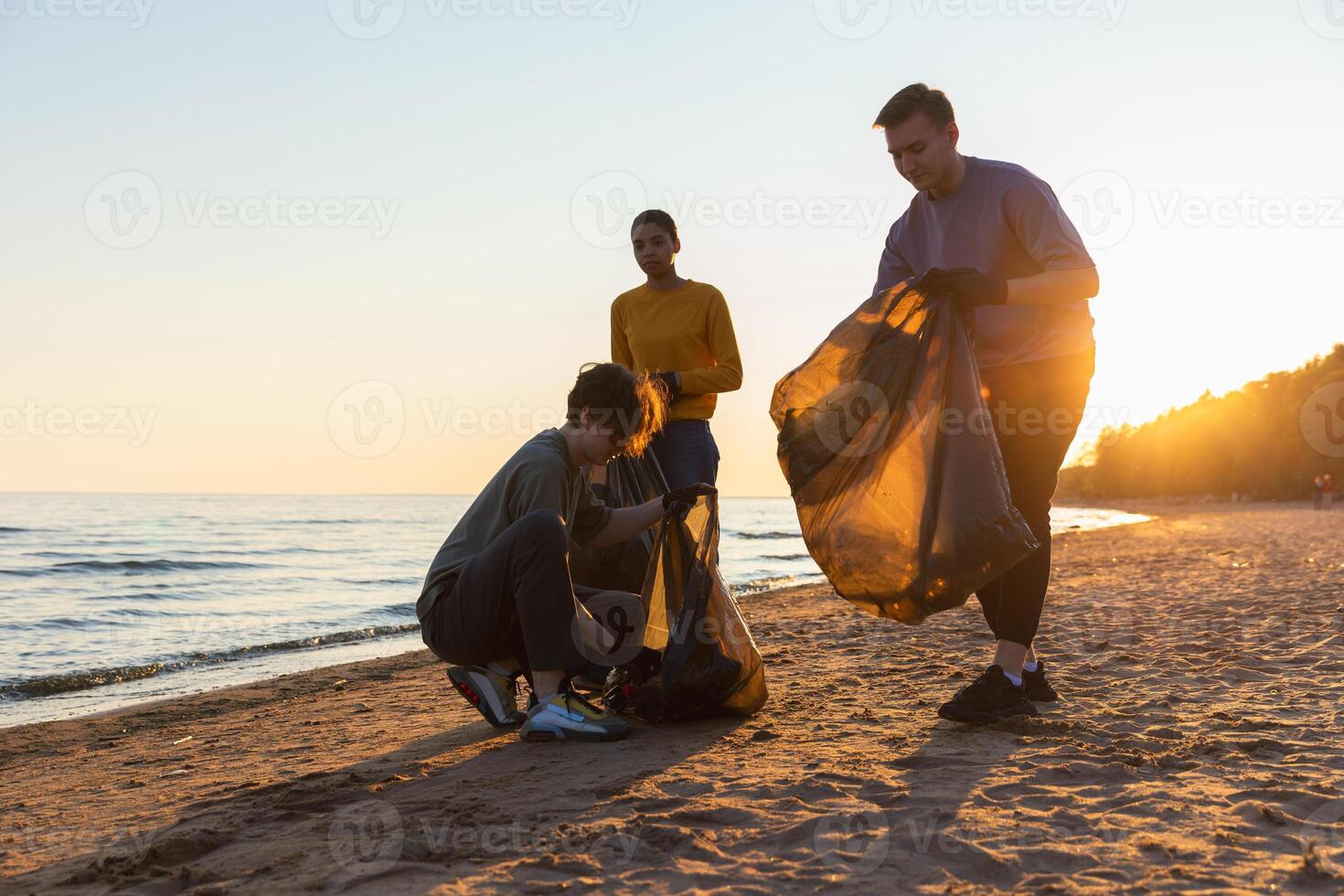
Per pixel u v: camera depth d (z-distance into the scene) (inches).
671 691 123.7
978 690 120.3
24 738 172.9
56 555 866.1
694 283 160.1
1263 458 3356.3
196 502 3250.5
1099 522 1899.6
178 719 186.9
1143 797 89.6
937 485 114.6
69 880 79.0
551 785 98.0
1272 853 75.2
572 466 123.3
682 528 129.0
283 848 82.8
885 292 117.7
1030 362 122.6
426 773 106.6
